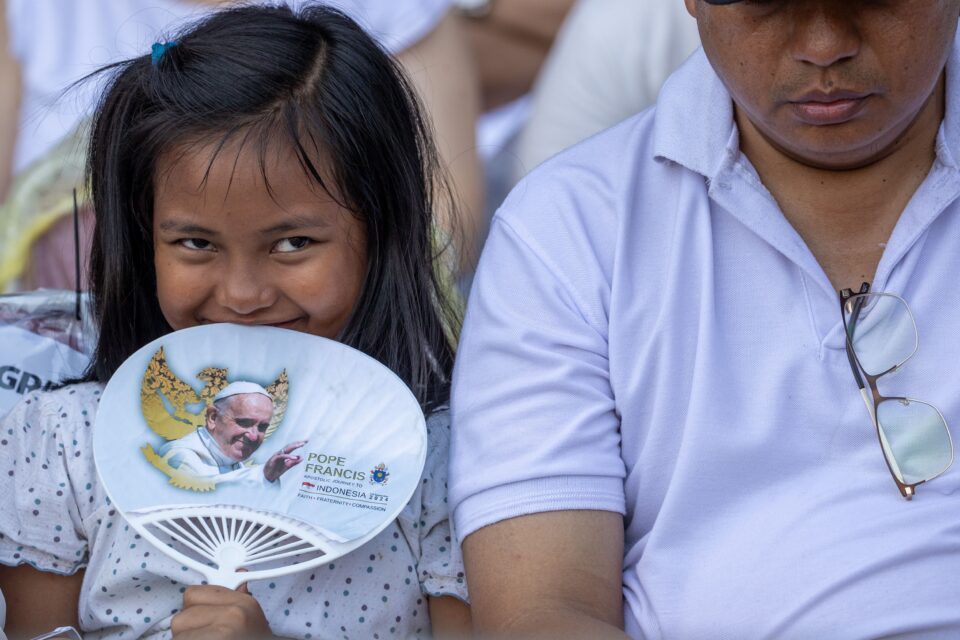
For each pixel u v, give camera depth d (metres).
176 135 3.44
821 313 3.30
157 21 5.66
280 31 3.64
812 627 3.14
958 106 3.31
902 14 2.98
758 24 3.07
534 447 3.32
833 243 3.36
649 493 3.37
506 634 3.17
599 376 3.39
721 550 3.25
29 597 3.57
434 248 4.11
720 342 3.31
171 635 3.41
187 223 3.42
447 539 3.59
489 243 3.57
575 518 3.28
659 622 3.25
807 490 3.26
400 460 3.40
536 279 3.43
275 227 3.44
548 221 3.47
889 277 3.29
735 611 3.20
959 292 3.28
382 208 3.68
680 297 3.33
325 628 3.48
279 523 3.29
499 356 3.42
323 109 3.53
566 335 3.38
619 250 3.39
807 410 3.28
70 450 3.58
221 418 3.43
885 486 3.24
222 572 3.24
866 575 3.15
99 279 3.78
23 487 3.54
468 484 3.34
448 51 5.95
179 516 3.28
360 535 3.29
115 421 3.39
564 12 6.65
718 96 3.42
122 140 3.59
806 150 3.20
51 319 4.03
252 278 3.47
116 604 3.52
